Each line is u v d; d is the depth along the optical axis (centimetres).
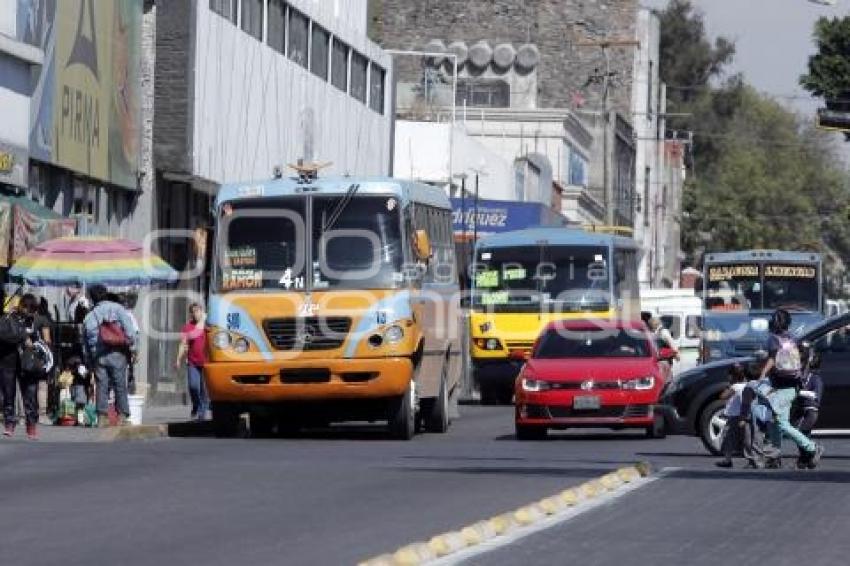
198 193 9350
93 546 3112
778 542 3159
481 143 15238
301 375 5984
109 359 6175
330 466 4800
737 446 5000
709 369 5594
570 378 6216
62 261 6216
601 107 19188
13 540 3194
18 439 5806
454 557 2925
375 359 5950
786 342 4984
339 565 2859
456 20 19300
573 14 19538
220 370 6012
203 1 8688
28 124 6862
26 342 5809
